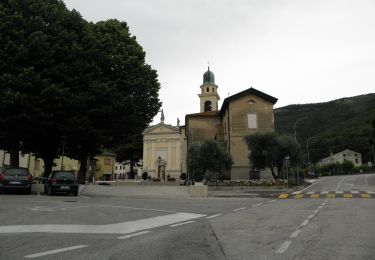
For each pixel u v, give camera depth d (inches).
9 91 916.6
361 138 4394.7
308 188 1528.1
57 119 1045.8
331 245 283.9
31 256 246.7
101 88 1104.8
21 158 2134.6
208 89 2883.9
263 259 239.8
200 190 1062.4
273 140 1608.0
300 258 241.4
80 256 247.1
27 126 1014.4
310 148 4704.7
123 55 1251.8
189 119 2153.1
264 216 496.1
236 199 904.3
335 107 5590.6
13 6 1032.2
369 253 254.4
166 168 2810.0
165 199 878.4
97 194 1090.7
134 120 1237.1
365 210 552.7
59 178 947.3
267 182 1423.5
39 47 989.2
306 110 5679.1
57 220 430.6
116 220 439.2
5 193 977.5
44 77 1016.9
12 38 979.9
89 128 1098.7
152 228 382.3
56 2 1177.4
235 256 249.1
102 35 1272.1
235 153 1818.4
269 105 1870.1
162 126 2878.9
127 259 239.3
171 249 273.1
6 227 376.2
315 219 453.1
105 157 3469.5
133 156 3248.0
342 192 1085.1
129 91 1264.8
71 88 1075.9
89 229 368.2
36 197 829.8
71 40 1093.1
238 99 1872.5
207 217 488.7
